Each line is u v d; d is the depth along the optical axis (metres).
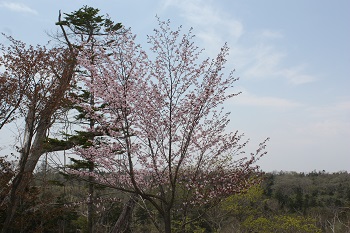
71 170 9.09
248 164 8.62
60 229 17.95
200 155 8.93
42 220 15.68
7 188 13.66
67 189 17.47
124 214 13.95
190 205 9.32
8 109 13.32
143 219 19.72
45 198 15.84
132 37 8.55
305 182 43.88
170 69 8.82
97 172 9.06
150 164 8.61
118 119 8.35
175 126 8.73
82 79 8.35
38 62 11.75
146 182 9.38
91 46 8.60
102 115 8.45
